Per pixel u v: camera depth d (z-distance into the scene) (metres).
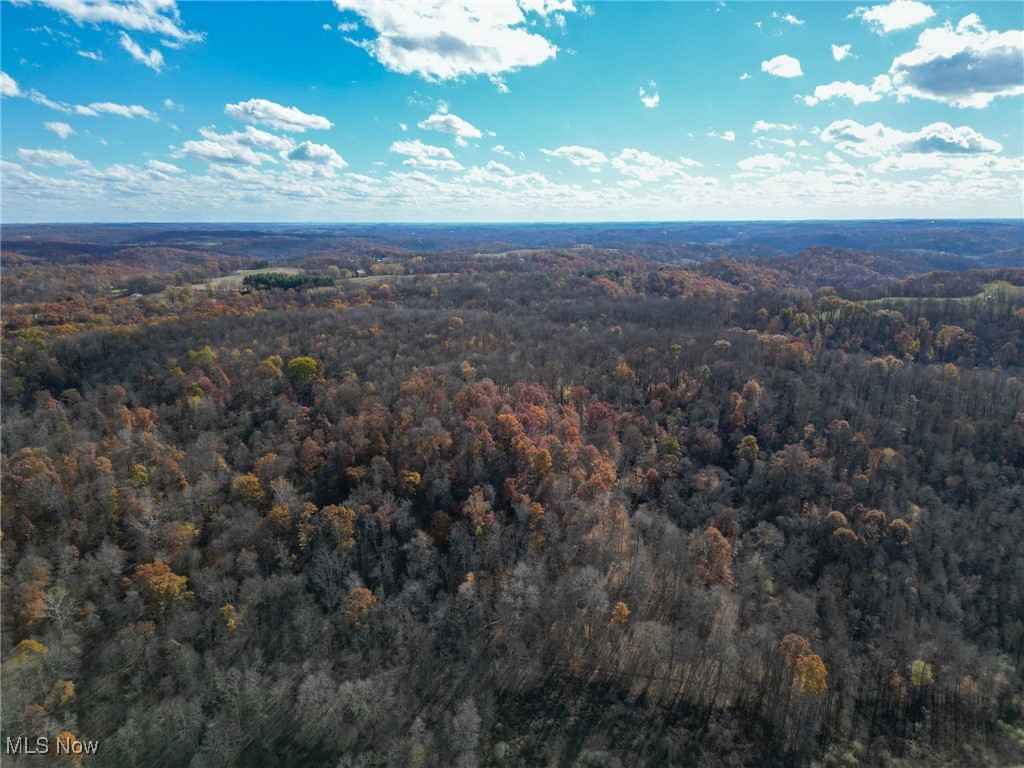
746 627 86.62
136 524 90.88
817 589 94.81
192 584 85.44
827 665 82.75
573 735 74.62
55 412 119.44
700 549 98.50
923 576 96.94
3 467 97.62
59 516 91.12
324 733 72.12
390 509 97.12
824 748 75.06
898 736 76.69
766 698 79.06
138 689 73.62
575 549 96.56
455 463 108.56
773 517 111.12
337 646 82.38
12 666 70.12
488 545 92.56
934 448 124.56
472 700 75.00
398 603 85.50
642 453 125.88
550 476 106.75
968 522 106.12
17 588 78.38
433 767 69.31
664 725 76.12
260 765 68.56
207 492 99.50
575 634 86.38
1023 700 81.12
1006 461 121.69
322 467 108.62
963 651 82.62
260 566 90.44
